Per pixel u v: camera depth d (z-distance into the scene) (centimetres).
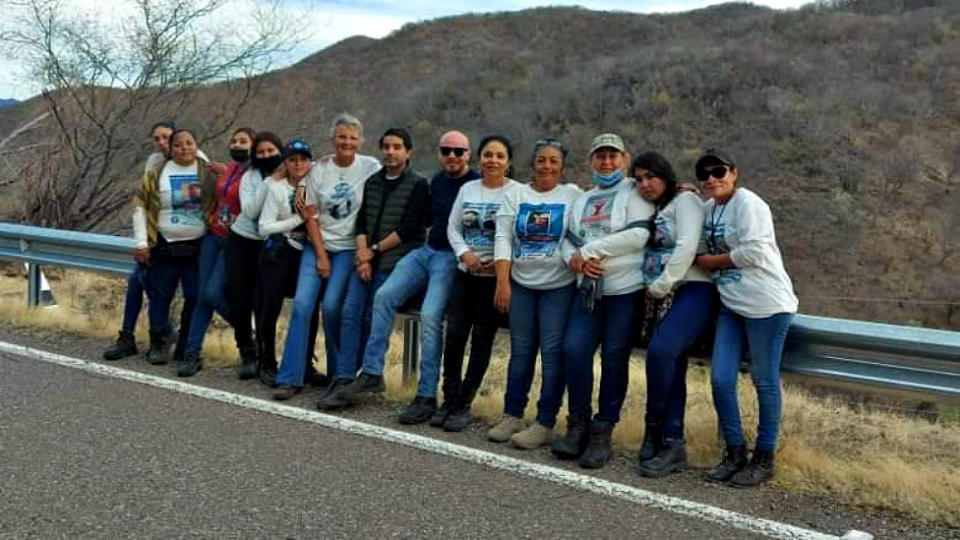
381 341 554
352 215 587
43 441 462
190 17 1275
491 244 526
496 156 523
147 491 400
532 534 368
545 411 498
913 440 521
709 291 464
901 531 380
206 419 514
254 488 409
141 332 734
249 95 1372
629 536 368
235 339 641
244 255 611
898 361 444
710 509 400
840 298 2142
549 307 498
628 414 543
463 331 534
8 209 1257
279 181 592
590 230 484
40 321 748
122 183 1302
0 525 360
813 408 582
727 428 446
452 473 439
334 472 434
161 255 640
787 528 380
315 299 586
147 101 1283
